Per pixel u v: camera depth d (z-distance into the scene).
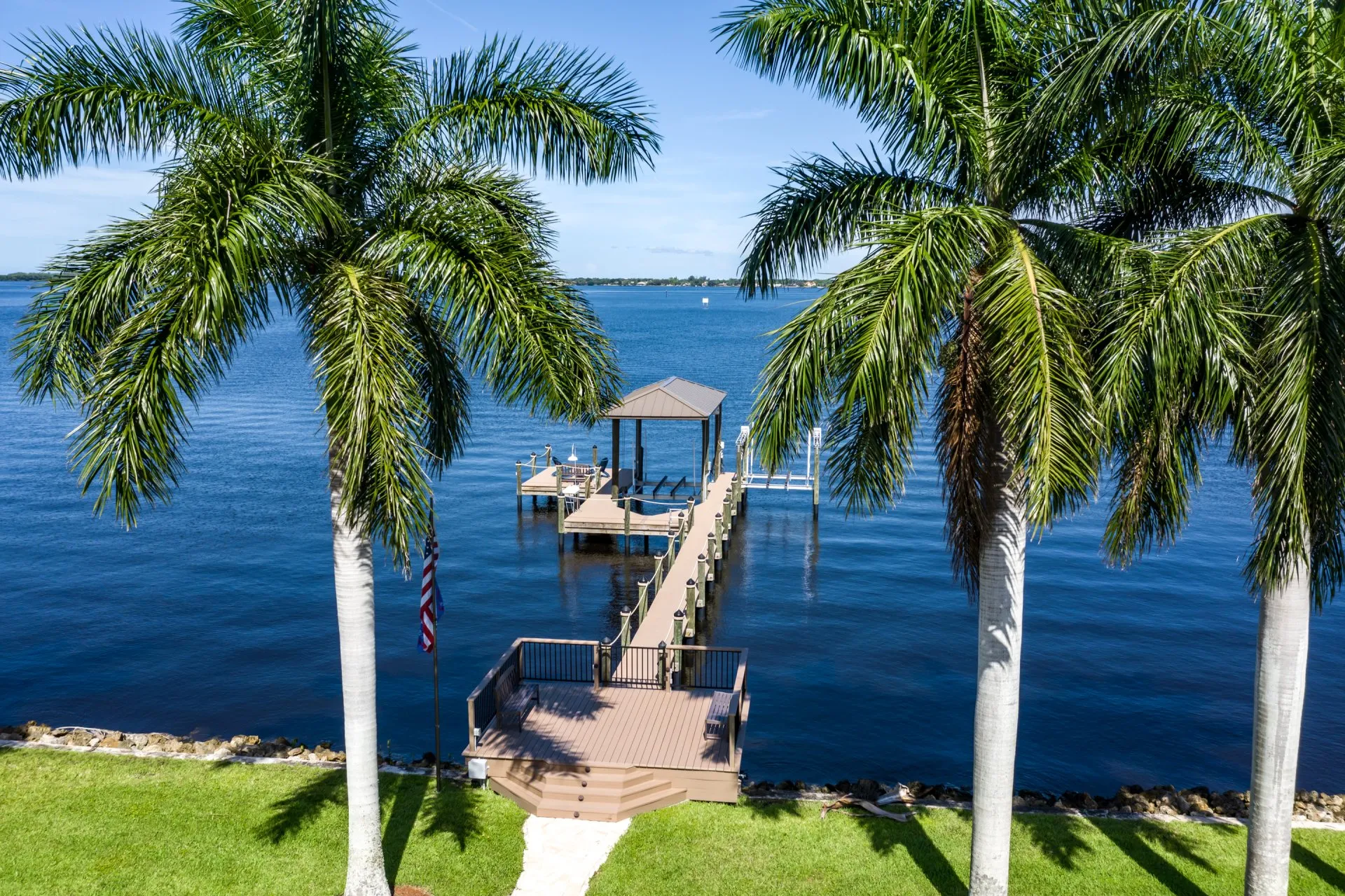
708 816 13.78
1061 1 8.96
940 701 22.53
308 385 91.62
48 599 30.06
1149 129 9.01
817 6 9.61
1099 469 8.05
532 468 44.12
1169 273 8.26
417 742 20.14
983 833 10.26
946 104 9.59
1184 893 11.57
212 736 20.62
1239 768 19.38
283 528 39.09
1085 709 22.00
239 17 10.58
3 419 70.94
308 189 9.27
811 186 10.22
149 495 8.64
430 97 11.00
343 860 12.26
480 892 11.79
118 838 12.66
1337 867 12.01
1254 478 9.30
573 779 14.28
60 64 9.48
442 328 11.58
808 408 8.59
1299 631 9.72
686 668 23.17
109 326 9.52
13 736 15.90
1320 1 9.28
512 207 11.02
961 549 10.29
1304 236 8.68
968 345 9.02
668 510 41.62
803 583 32.28
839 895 11.69
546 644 18.11
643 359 106.38
